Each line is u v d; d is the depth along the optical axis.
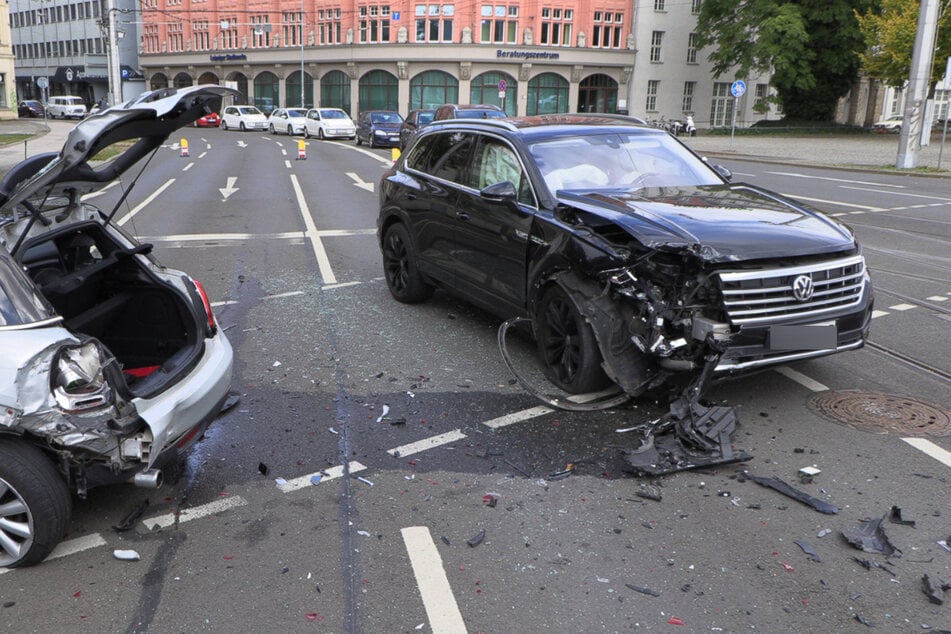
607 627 3.15
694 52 61.44
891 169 24.30
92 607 3.32
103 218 4.82
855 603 3.30
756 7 51.09
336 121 43.84
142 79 80.69
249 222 14.08
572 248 5.32
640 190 6.07
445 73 59.38
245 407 5.52
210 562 3.65
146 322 4.77
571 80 59.56
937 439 4.88
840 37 50.66
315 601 3.35
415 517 4.04
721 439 4.80
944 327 7.32
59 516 3.56
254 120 54.81
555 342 5.71
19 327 3.37
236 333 7.28
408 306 8.20
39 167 3.99
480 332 7.24
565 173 6.16
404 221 7.93
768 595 3.36
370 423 5.22
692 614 3.24
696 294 4.90
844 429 5.04
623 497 4.22
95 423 3.47
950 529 3.87
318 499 4.23
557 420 5.21
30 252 4.57
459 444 4.89
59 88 92.94
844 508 4.07
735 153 33.66
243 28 68.69
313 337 7.13
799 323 4.99
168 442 3.82
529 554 3.68
